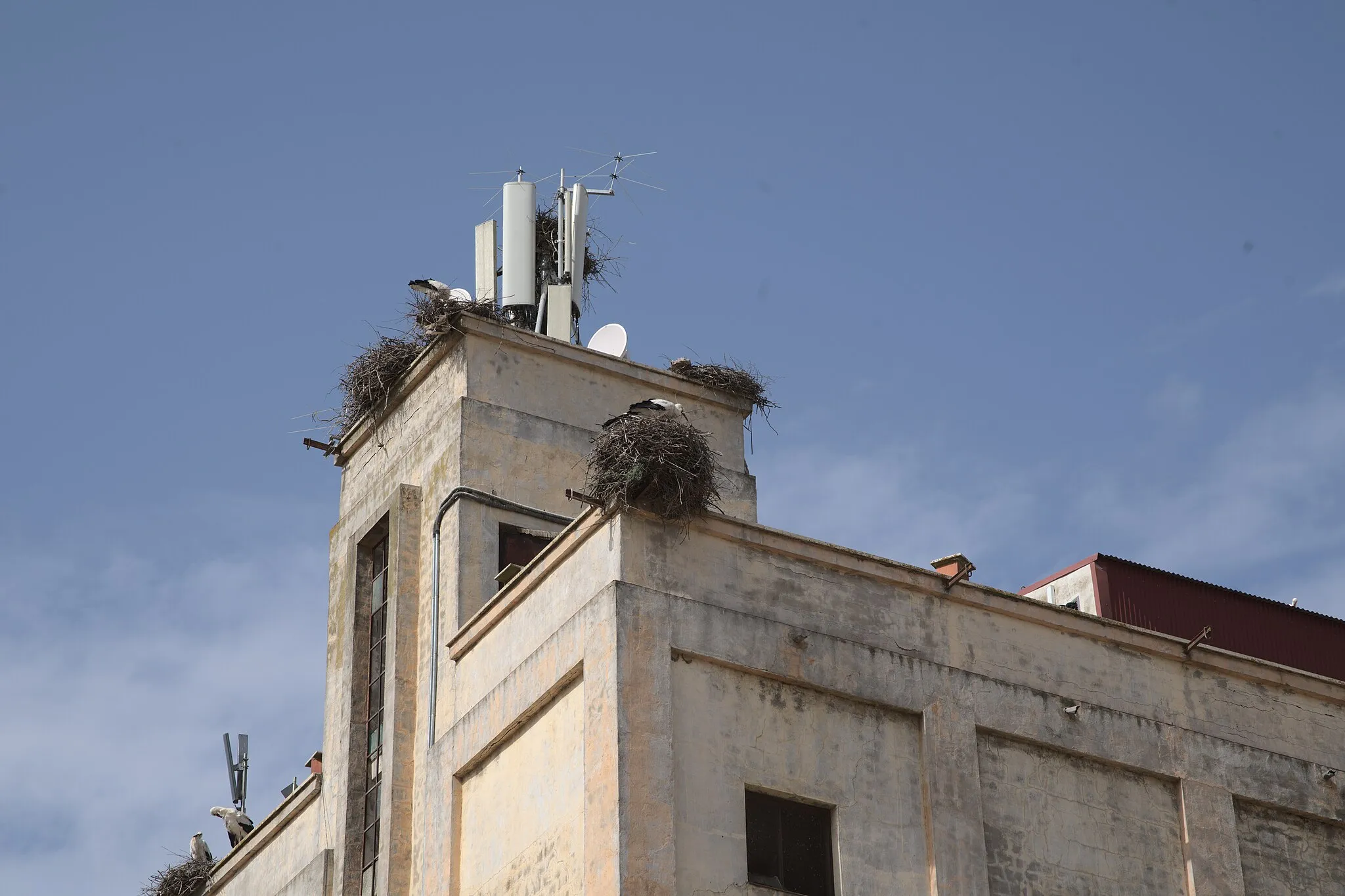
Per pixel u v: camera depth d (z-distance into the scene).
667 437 33.97
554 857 32.88
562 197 46.53
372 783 39.56
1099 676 36.72
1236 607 47.53
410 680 39.00
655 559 33.44
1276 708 38.38
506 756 35.09
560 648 33.84
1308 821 37.78
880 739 34.03
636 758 31.53
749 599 33.94
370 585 41.91
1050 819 34.94
